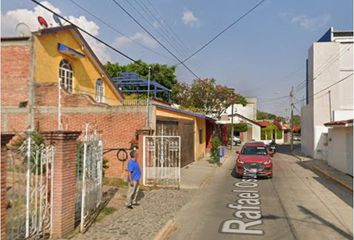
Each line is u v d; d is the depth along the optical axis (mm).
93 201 10312
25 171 7113
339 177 18453
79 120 17016
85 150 9000
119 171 16609
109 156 16703
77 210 9203
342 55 30672
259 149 20344
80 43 22047
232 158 31891
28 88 17266
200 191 14867
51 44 19047
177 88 45062
